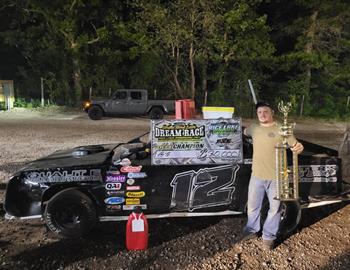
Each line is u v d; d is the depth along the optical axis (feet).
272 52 84.74
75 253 14.78
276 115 77.30
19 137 43.04
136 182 16.26
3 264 13.83
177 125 16.28
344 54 94.79
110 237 16.30
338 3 84.58
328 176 17.33
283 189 14.28
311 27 86.43
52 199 15.71
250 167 16.66
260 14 93.04
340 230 16.94
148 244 15.56
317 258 14.32
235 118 16.47
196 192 16.53
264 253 14.73
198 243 15.62
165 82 89.86
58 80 91.76
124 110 64.13
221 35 80.02
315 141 46.14
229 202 16.76
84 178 16.12
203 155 16.43
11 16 92.32
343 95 93.09
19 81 96.07
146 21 77.92
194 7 75.97
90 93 86.53
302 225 17.52
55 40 89.40
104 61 92.94
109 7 86.69
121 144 19.79
